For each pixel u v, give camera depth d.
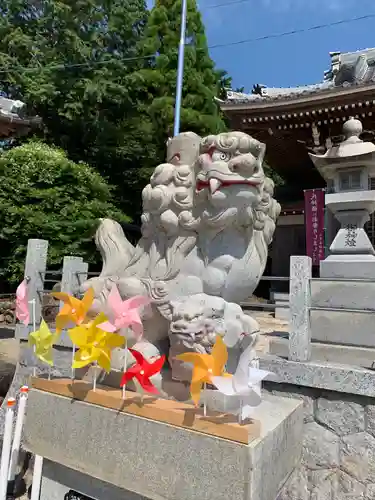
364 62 11.77
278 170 14.18
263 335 4.63
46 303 6.47
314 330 3.83
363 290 3.68
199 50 11.66
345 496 2.69
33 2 12.75
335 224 8.84
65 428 2.31
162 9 11.64
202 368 1.88
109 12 12.93
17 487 3.02
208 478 1.81
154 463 1.96
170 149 2.83
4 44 12.41
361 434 2.68
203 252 2.59
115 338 2.15
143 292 2.58
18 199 8.30
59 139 12.91
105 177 11.88
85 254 8.63
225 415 1.93
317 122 10.58
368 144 4.47
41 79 11.66
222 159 2.43
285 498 2.84
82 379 2.61
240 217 2.50
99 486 2.28
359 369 2.72
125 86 12.11
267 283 13.04
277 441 2.06
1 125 7.92
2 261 8.63
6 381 4.80
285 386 2.94
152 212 2.72
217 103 11.57
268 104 10.40
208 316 2.24
